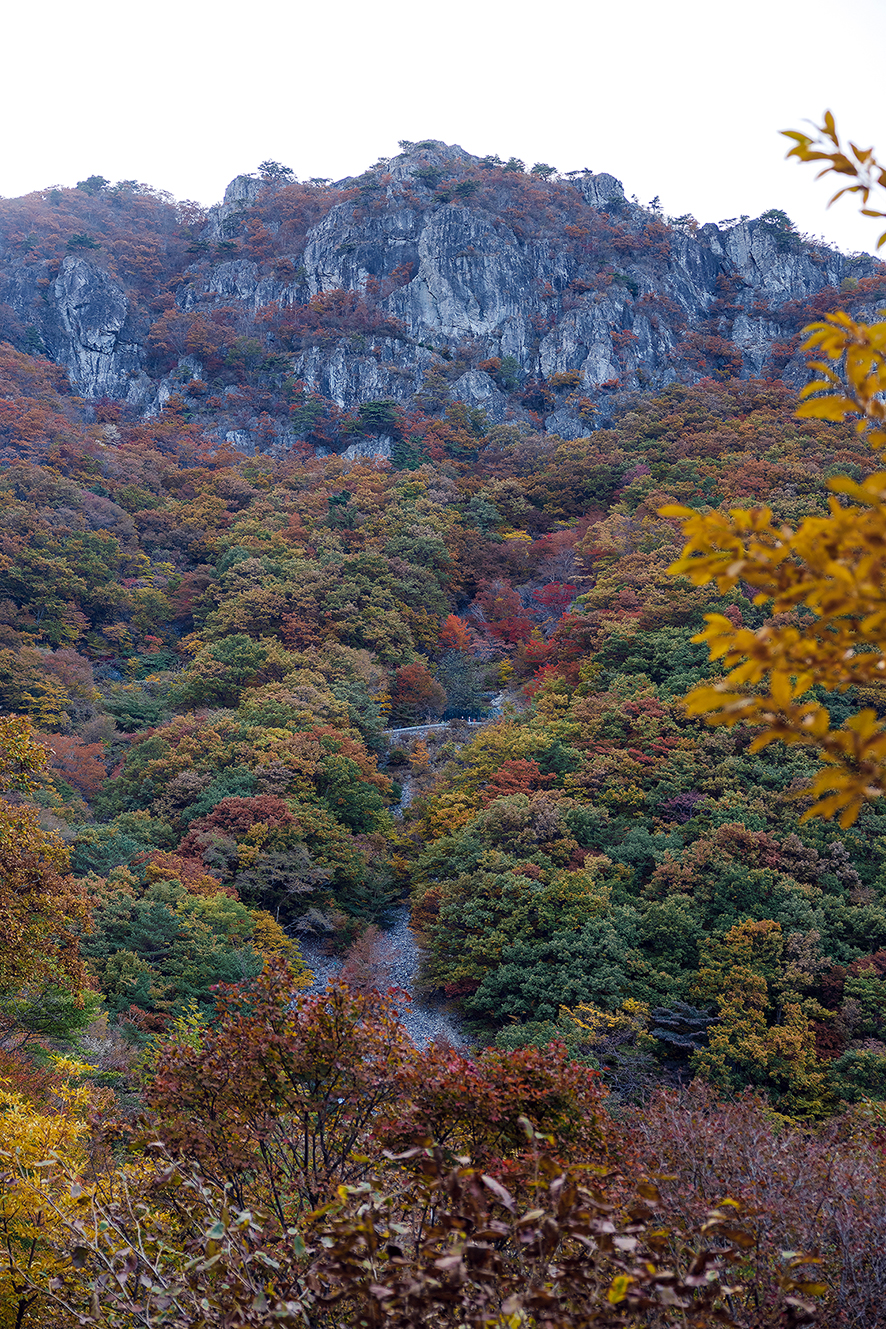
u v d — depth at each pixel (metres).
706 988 25.52
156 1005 23.52
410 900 36.84
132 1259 5.36
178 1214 6.70
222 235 161.12
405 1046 7.68
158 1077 7.91
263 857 34.94
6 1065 12.91
